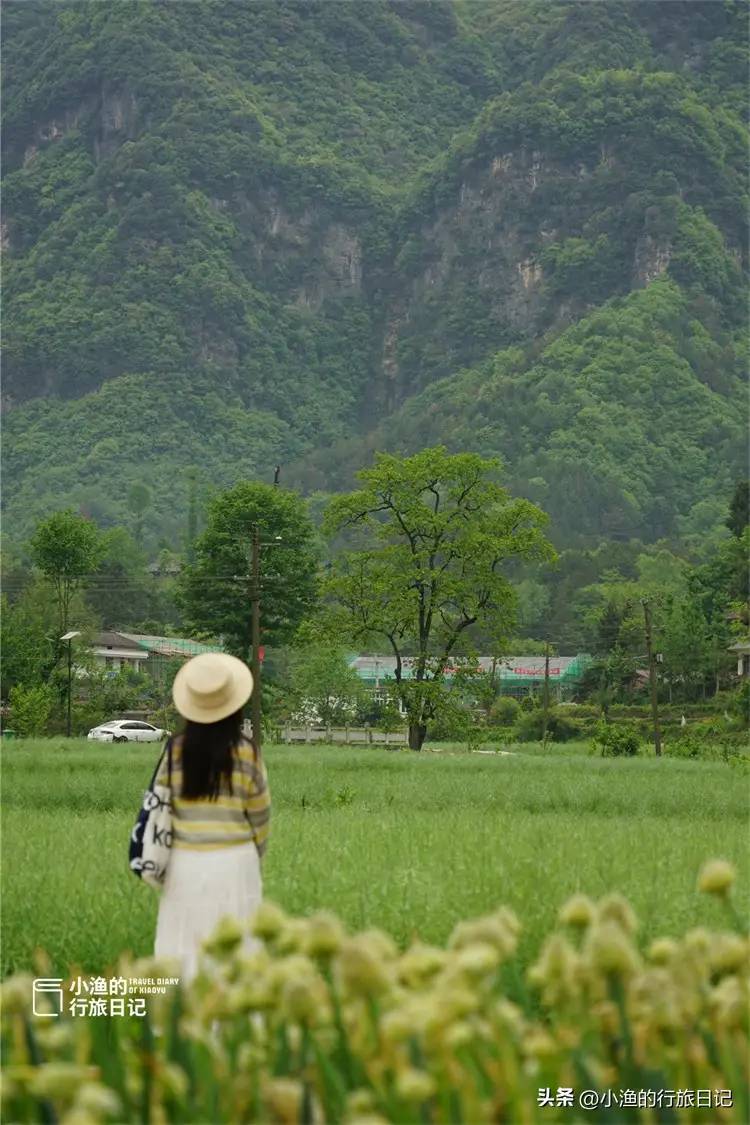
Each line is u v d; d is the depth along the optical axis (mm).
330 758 56375
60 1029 4348
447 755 65312
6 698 108562
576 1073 3916
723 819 29969
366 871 14422
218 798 9008
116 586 192750
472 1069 3803
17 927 12453
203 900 8906
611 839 19078
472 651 81125
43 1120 3791
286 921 4520
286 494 109000
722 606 146875
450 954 4164
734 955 4285
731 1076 3996
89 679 117125
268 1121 3873
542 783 41719
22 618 108500
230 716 9133
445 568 80625
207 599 105812
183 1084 4125
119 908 12719
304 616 106500
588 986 4105
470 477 81812
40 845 18688
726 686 136000
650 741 108000
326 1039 4211
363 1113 3809
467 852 16016
